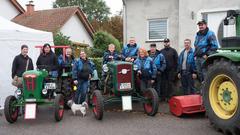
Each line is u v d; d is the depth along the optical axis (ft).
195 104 26.50
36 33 37.29
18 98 26.71
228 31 24.21
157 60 32.35
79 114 29.04
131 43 31.86
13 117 26.27
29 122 26.45
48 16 102.01
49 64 30.12
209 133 21.84
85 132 22.97
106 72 29.09
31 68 29.89
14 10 98.94
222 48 23.43
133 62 30.37
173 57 33.19
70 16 100.48
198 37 28.66
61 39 67.46
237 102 20.16
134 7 47.42
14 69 29.09
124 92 27.53
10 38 34.53
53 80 28.53
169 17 45.47
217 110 22.06
